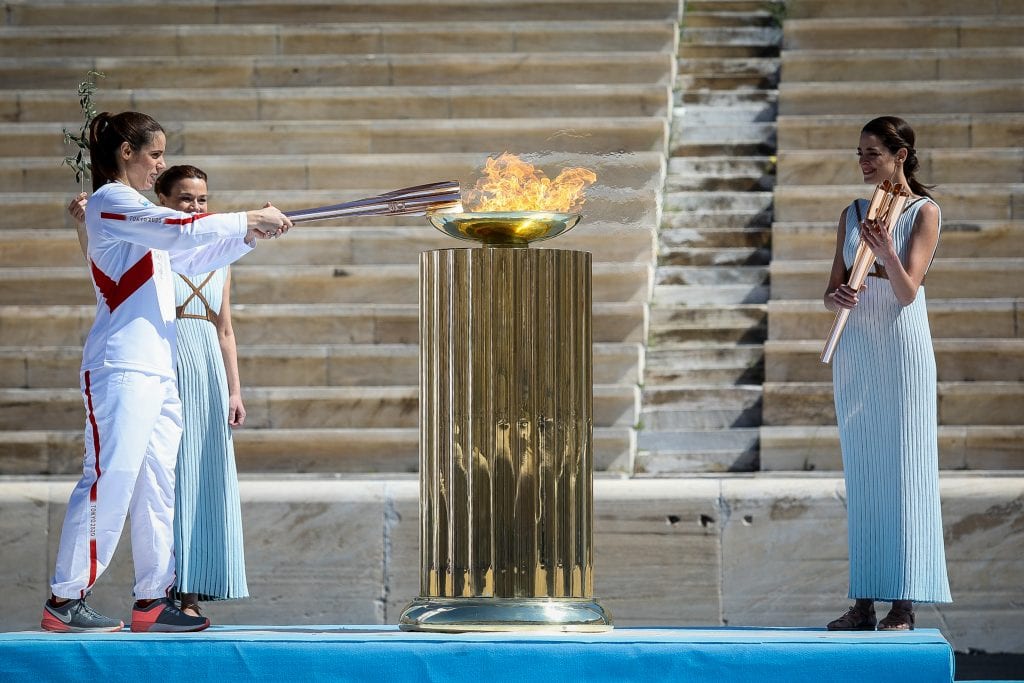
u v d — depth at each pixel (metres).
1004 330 20.53
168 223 11.86
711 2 27.33
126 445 11.90
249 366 20.36
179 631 12.10
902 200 13.01
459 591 11.41
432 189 12.05
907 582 12.81
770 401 19.73
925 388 12.99
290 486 16.61
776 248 22.05
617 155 22.78
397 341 20.88
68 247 22.09
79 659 10.83
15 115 24.62
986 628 16.11
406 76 25.44
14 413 19.84
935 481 12.99
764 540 16.17
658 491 16.25
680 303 21.70
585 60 25.28
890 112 24.42
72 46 26.11
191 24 26.83
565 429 11.48
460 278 11.48
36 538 16.52
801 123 23.92
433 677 10.69
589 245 22.03
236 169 23.38
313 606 16.38
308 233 22.19
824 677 10.55
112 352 12.02
